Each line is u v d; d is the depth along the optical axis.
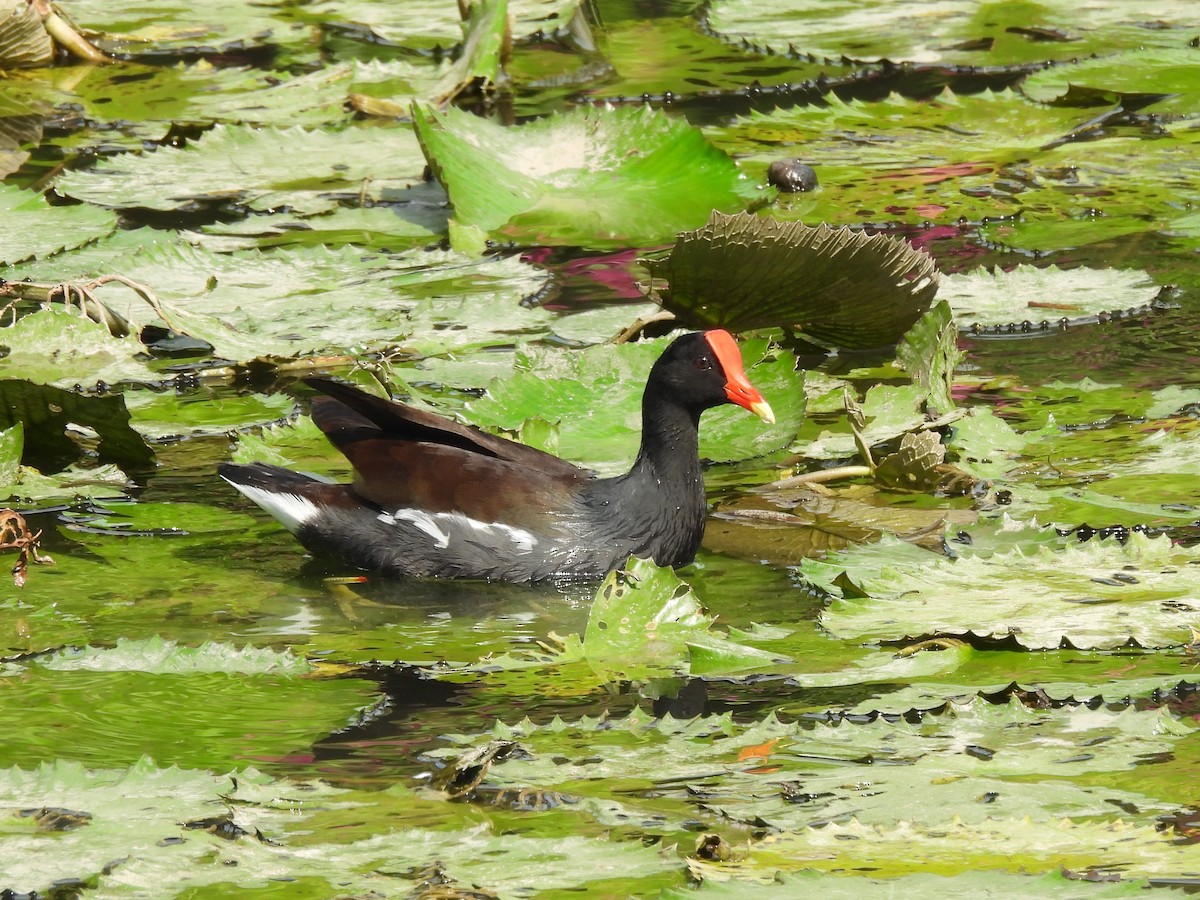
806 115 18.84
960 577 8.65
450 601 9.27
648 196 15.98
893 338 12.98
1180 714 7.14
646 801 6.42
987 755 6.75
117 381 12.58
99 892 5.66
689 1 24.17
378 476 9.85
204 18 23.16
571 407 11.72
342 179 17.09
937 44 21.28
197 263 14.66
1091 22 21.91
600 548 9.62
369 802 6.45
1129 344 12.80
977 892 5.46
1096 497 9.91
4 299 14.08
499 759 6.86
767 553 9.73
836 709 7.42
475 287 14.22
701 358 9.66
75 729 7.23
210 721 7.37
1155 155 17.41
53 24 20.89
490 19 20.05
